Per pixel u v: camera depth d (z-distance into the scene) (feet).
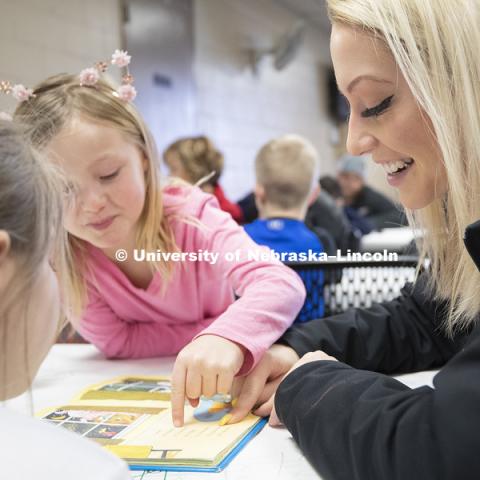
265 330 2.42
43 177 1.46
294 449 1.83
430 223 2.47
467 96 1.83
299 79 18.01
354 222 10.57
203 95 13.65
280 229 4.50
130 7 10.96
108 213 2.87
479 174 1.86
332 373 1.85
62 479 0.97
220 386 2.13
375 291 3.53
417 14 1.87
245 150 15.37
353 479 1.52
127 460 1.71
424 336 2.68
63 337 3.91
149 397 2.35
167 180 3.70
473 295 2.07
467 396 1.30
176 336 3.36
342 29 2.01
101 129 2.82
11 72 8.86
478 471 1.24
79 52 10.00
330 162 19.76
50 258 1.55
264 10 16.14
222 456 1.74
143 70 11.34
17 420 1.10
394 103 1.97
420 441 1.36
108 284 3.26
